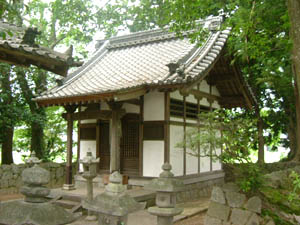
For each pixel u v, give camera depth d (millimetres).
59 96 9070
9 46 4137
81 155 11133
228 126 7020
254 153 17594
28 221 2109
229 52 10438
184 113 10211
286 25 7648
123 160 10094
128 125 10117
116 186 3350
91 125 10977
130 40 13203
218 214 6500
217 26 11289
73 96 8789
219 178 12156
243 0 8914
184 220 7270
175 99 9852
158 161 9312
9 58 4523
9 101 12414
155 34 12672
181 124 10016
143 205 3398
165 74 9109
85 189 9484
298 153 13789
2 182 10234
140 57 11688
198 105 11133
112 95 8008
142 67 10562
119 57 12438
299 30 4750
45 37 15602
